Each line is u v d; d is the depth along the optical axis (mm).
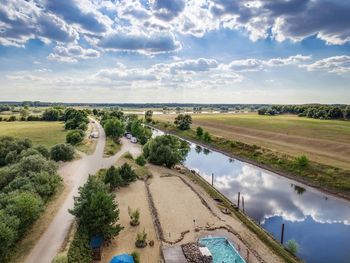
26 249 32656
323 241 43000
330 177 71500
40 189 44938
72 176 61406
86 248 32781
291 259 36750
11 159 66438
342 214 54531
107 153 85938
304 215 53188
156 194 58438
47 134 123625
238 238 41500
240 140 127500
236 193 64500
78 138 99750
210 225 45000
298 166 80625
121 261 30281
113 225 41781
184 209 51094
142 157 78438
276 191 67125
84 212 35750
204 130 165875
